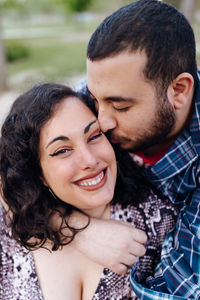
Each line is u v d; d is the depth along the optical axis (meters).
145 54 1.06
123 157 1.32
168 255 1.18
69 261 1.20
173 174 1.26
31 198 1.18
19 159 1.18
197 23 6.37
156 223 1.26
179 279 1.11
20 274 1.21
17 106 1.18
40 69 9.27
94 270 1.18
